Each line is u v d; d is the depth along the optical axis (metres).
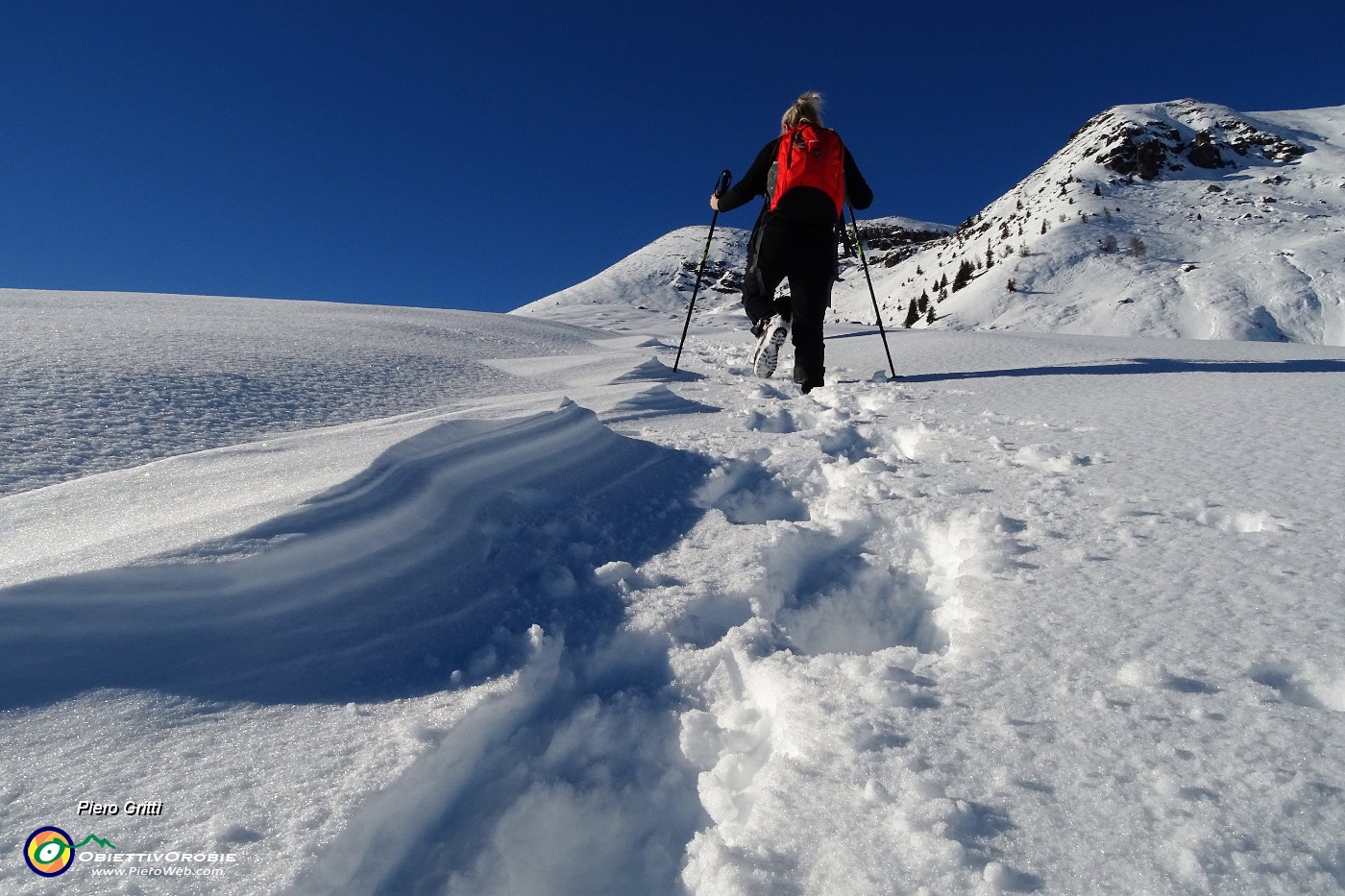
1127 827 0.85
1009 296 70.38
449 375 3.94
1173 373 4.39
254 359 3.48
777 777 0.99
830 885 0.81
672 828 1.10
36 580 1.07
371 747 0.98
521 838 1.04
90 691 1.00
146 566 1.15
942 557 1.87
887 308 100.25
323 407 2.95
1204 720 1.03
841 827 0.89
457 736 1.05
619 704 1.28
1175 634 1.26
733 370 5.38
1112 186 97.69
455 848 0.97
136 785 0.87
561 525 1.84
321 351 3.99
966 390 4.07
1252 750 0.96
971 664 1.22
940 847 0.83
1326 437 2.50
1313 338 52.72
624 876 1.03
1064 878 0.79
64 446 2.11
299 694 1.09
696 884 0.91
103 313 4.93
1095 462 2.39
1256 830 0.83
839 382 4.66
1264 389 3.56
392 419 2.66
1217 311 57.28
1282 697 1.07
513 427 2.14
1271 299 57.34
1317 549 1.56
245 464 1.78
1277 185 94.56
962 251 105.81
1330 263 59.81
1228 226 78.56
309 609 1.26
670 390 3.84
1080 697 1.11
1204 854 0.80
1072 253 75.69
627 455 2.41
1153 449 2.50
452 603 1.41
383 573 1.41
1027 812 0.88
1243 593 1.39
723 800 1.07
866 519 2.03
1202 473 2.18
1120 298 64.12
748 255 4.73
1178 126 116.88
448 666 1.23
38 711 0.95
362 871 0.85
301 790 0.88
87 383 2.66
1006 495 2.12
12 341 3.20
